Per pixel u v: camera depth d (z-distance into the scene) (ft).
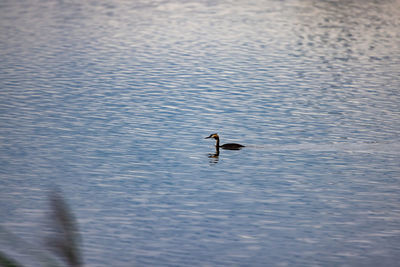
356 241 79.36
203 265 71.97
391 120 144.36
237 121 143.84
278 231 82.58
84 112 150.20
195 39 256.93
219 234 81.30
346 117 147.33
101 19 302.25
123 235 80.74
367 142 127.65
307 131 135.85
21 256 74.13
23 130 134.72
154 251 75.77
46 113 148.77
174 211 89.92
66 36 258.16
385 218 87.45
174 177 106.22
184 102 161.07
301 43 250.16
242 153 120.57
